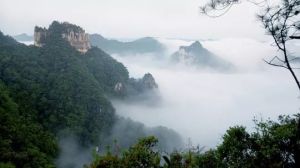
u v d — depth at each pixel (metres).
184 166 9.98
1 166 47.56
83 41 189.88
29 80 122.31
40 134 79.56
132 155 9.85
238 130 9.84
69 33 182.62
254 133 9.75
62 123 107.00
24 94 105.88
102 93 142.25
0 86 92.12
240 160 9.48
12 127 65.75
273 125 9.73
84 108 124.38
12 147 60.34
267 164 8.92
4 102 78.94
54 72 143.50
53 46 171.38
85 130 112.44
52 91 121.94
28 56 152.38
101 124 125.12
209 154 10.05
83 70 153.62
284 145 8.93
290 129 8.86
